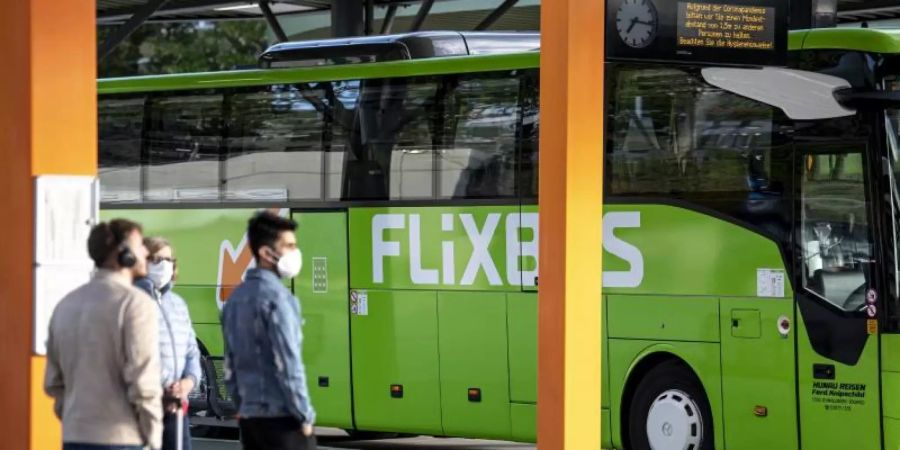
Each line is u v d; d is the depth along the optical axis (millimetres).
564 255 10586
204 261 17172
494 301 15117
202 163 17219
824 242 13328
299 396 9430
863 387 13102
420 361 15602
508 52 16047
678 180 14109
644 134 14320
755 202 13672
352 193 16062
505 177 15086
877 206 13086
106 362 8578
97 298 8633
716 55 12375
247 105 16922
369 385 15930
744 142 13781
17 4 9812
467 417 15359
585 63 10648
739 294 13719
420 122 15656
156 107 17562
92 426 8547
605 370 14469
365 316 15930
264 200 16703
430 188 15555
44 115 9852
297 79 16547
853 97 13188
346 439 18359
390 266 15781
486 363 15195
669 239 14125
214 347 17125
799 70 13523
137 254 8797
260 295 9484
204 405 17188
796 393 13414
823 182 13367
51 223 9844
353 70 16141
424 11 20547
